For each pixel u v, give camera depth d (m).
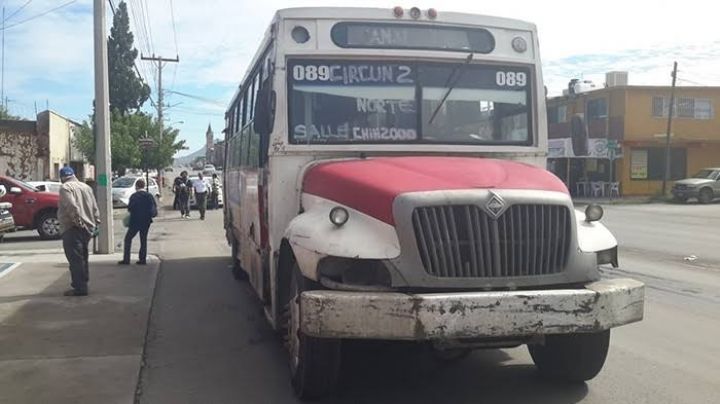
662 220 23.92
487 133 6.21
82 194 9.59
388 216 4.66
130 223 12.81
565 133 43.50
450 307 4.46
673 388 5.71
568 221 4.90
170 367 6.39
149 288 10.26
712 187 34.72
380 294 4.49
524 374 6.09
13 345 7.00
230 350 6.99
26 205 18.34
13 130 37.25
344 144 5.93
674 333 7.59
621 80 41.47
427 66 6.16
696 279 11.20
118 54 58.06
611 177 38.16
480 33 6.31
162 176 56.59
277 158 5.89
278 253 5.91
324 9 6.04
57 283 10.60
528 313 4.56
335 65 6.02
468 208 4.67
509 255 4.72
